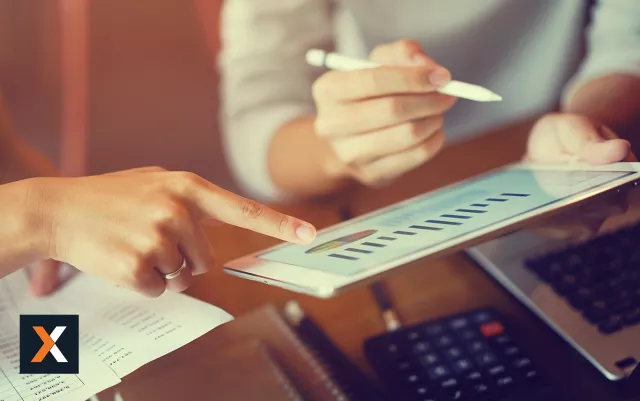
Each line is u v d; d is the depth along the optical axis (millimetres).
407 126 644
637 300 518
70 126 2107
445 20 1141
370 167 710
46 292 620
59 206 509
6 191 522
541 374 470
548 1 1124
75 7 2178
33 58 2156
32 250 515
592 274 553
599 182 469
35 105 2129
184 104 2164
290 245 542
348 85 646
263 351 512
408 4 1133
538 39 1161
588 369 485
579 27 1144
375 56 693
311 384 481
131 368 463
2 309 596
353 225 562
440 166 855
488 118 1218
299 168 880
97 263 500
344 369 499
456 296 603
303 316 577
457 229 443
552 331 519
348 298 624
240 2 1077
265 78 1044
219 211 510
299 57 1060
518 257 601
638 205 604
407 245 436
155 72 2230
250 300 635
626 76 877
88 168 2039
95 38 2205
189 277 523
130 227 495
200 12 2223
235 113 1061
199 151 2068
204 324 499
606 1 970
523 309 556
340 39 1191
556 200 452
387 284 634
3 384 470
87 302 585
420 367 486
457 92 602
